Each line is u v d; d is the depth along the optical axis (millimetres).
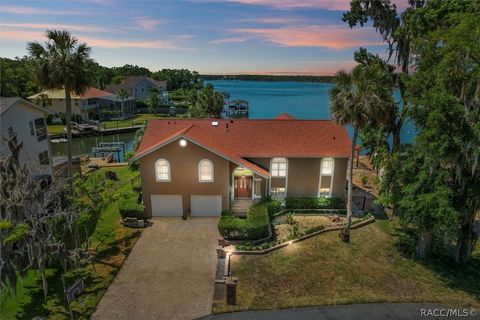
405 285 17578
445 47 16578
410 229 23781
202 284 17297
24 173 15695
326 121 29156
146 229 23297
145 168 24141
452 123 16391
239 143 27391
